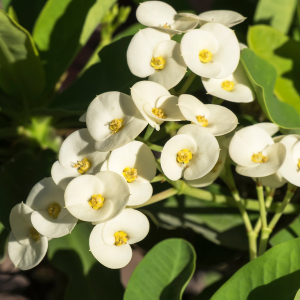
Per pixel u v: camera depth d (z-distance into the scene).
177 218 0.34
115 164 0.29
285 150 0.30
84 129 0.30
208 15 0.32
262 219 0.31
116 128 0.29
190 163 0.30
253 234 0.31
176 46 0.30
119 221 0.29
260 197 0.31
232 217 0.34
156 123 0.29
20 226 0.30
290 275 0.30
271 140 0.30
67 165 0.30
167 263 0.31
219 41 0.31
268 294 0.30
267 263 0.30
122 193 0.29
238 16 0.31
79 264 0.33
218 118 0.30
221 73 0.31
